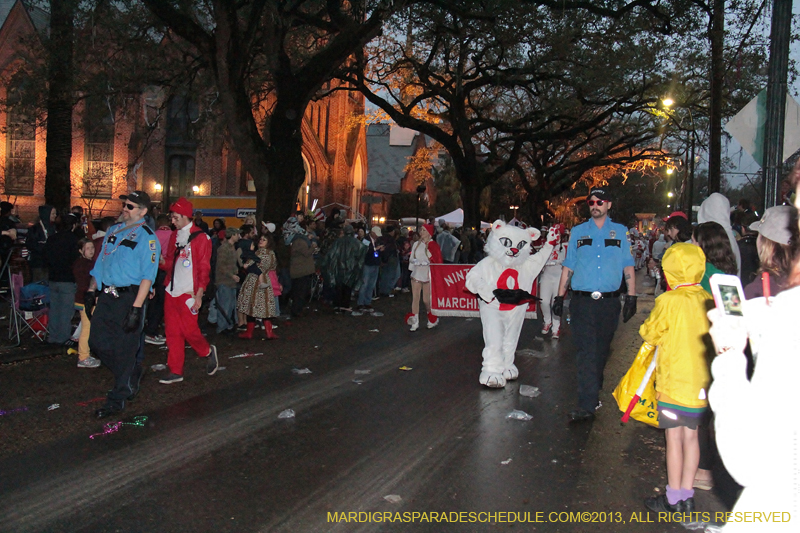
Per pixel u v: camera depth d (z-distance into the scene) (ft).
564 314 44.50
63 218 28.81
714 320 8.05
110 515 12.96
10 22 106.32
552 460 16.58
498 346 24.68
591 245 20.03
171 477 14.99
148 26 54.34
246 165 45.98
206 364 27.12
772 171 24.18
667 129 90.84
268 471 15.49
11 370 25.07
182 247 23.72
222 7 40.73
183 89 62.23
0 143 115.03
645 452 17.31
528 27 56.44
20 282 32.78
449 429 19.08
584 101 74.33
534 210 114.32
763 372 6.95
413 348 32.73
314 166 137.28
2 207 35.24
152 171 116.37
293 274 42.39
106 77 55.98
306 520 12.90
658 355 13.35
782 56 23.93
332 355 30.37
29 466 15.51
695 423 12.95
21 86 58.90
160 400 21.57
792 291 6.90
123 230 19.85
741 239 21.85
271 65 46.24
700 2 50.21
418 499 13.99
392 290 60.95
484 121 83.41
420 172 114.62
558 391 24.04
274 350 31.04
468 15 49.06
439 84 80.23
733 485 15.16
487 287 24.48
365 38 45.29
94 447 16.92
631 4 50.11
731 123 25.48
